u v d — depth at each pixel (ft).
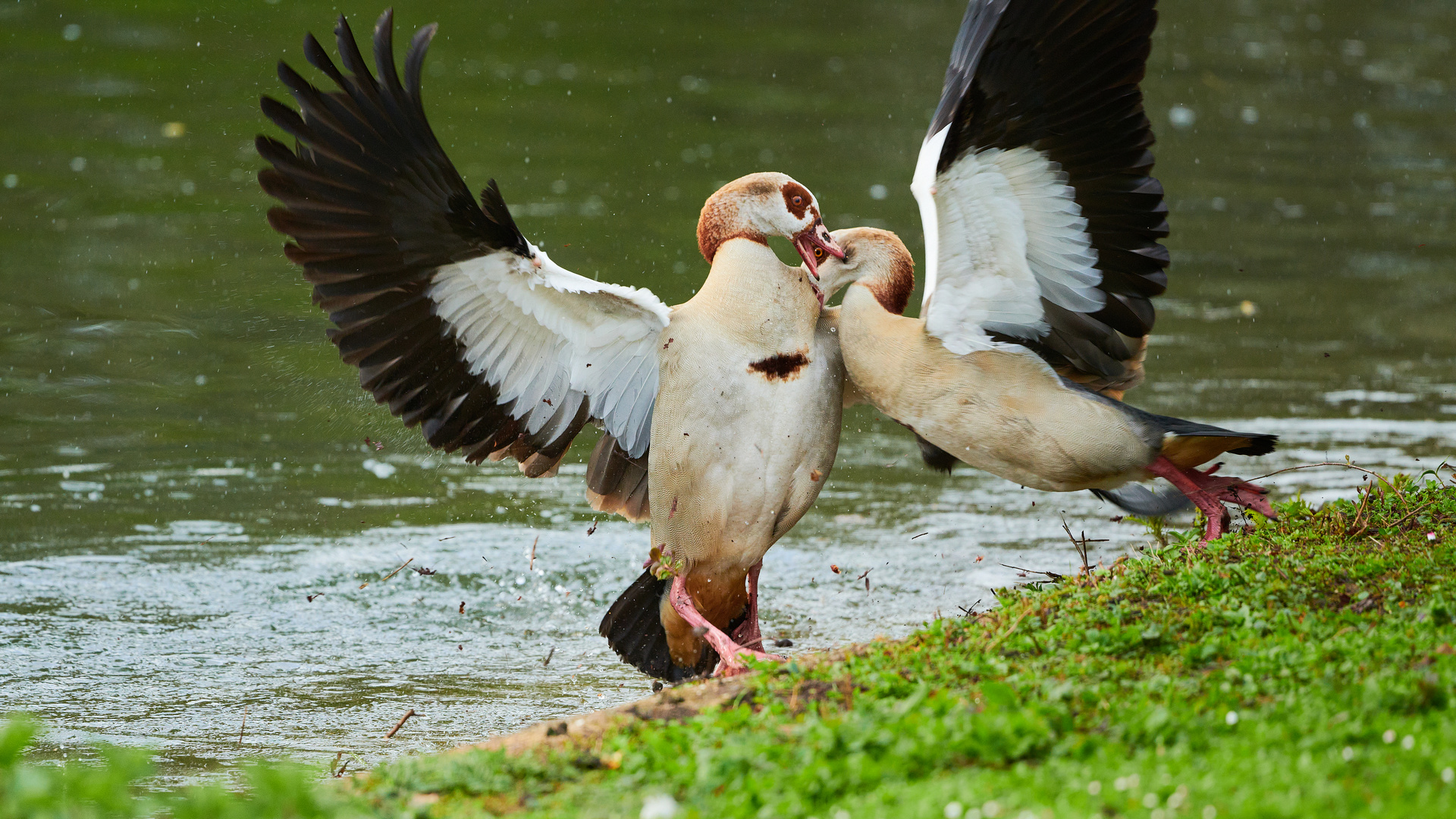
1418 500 36.04
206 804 22.62
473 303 33.12
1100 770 21.18
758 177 33.78
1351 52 121.19
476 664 36.88
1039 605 30.14
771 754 22.82
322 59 31.30
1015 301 32.32
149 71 97.40
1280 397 55.83
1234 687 24.64
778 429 32.86
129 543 43.70
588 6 122.83
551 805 23.00
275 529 45.09
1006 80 30.30
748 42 115.75
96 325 61.26
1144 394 55.98
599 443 35.83
